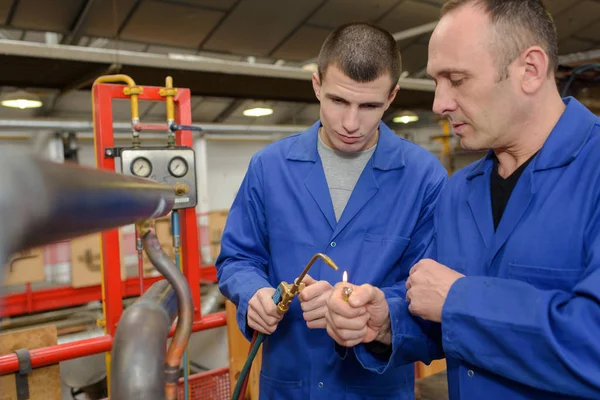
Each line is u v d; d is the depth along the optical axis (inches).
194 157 71.1
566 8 163.3
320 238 45.7
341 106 41.6
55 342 63.2
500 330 26.0
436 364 90.9
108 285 71.2
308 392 45.2
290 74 163.2
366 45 39.1
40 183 8.8
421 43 187.6
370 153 47.7
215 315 77.1
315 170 47.0
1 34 162.1
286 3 144.9
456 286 28.7
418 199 46.4
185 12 144.4
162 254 19.2
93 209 11.1
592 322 23.9
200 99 249.4
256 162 49.7
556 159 29.4
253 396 76.7
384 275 45.4
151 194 16.4
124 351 16.1
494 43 27.5
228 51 181.8
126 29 154.1
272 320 37.3
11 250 8.4
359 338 33.4
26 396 57.5
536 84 28.3
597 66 55.8
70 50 123.7
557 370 24.5
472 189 35.8
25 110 223.3
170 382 17.8
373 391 44.5
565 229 28.1
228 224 50.5
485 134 30.0
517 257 29.9
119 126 229.0
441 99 30.4
